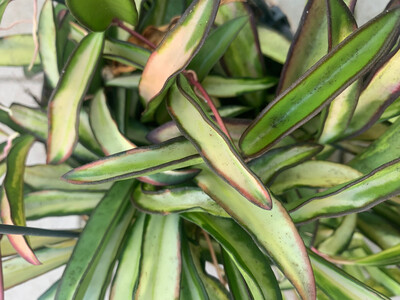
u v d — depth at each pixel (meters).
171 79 0.14
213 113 0.17
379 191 0.14
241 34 0.20
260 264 0.15
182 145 0.14
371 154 0.18
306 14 0.16
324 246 0.19
